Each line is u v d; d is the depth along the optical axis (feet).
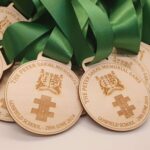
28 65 0.91
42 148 0.82
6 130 0.86
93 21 0.93
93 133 0.88
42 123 0.85
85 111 0.90
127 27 0.99
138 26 1.01
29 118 0.85
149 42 1.13
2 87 0.92
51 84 0.90
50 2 0.93
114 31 0.98
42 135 0.85
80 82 0.92
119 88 0.94
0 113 0.88
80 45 0.96
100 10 0.95
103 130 0.89
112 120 0.89
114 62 1.00
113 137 0.87
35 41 0.96
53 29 0.96
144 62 1.05
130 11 1.01
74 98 0.90
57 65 0.93
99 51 0.94
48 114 0.87
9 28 0.95
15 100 0.86
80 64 0.97
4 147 0.81
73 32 0.95
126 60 1.03
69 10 0.95
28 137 0.85
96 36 0.93
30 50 0.96
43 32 0.96
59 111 0.88
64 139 0.85
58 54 0.94
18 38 0.95
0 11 1.02
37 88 0.88
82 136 0.87
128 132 0.89
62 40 0.94
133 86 0.96
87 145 0.84
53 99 0.88
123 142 0.86
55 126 0.86
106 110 0.90
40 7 0.95
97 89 0.92
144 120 0.92
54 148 0.83
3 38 0.96
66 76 0.93
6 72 0.95
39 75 0.90
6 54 0.96
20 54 0.96
